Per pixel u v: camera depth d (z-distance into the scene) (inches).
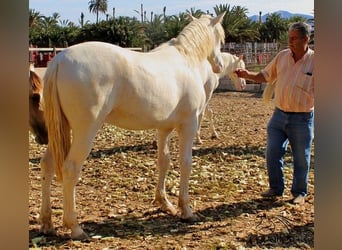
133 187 220.2
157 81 149.6
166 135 177.0
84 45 136.9
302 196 198.5
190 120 166.7
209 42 179.8
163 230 159.8
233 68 369.7
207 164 277.6
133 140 363.9
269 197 205.6
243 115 533.6
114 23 1417.3
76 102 131.5
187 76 163.9
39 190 210.8
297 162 196.4
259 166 274.4
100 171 253.6
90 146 136.4
